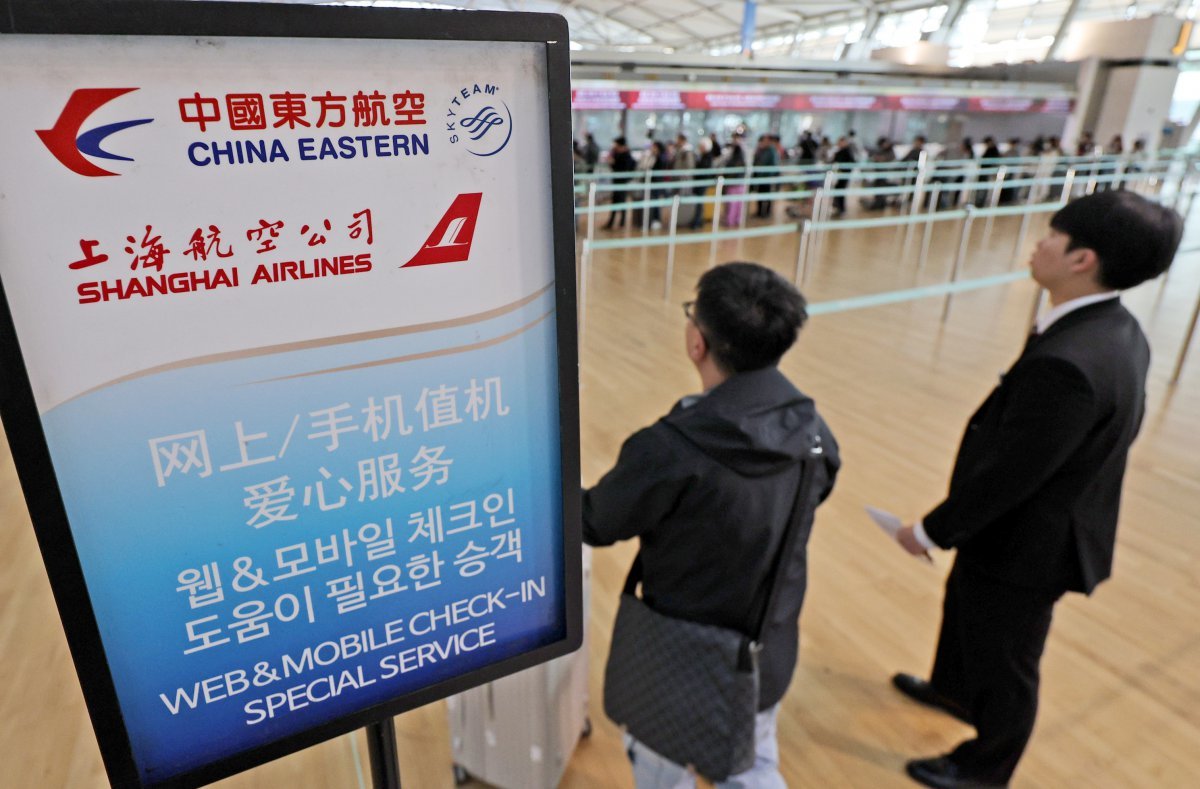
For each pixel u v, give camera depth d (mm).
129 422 479
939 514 1409
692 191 8898
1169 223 1190
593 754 1777
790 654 1222
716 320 1059
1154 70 13867
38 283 430
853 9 20797
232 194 463
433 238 534
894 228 8953
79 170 422
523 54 520
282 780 1393
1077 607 2270
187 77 433
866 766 1750
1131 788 1694
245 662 580
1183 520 2729
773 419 1062
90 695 521
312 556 577
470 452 609
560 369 615
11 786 1627
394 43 478
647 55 10516
